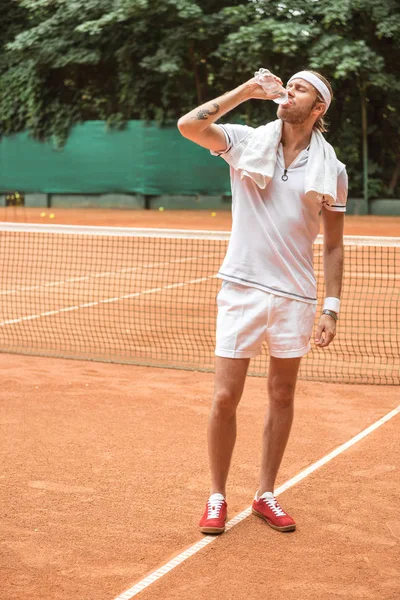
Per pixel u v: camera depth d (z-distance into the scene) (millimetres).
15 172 24156
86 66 24469
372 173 22422
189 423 5332
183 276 11695
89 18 23375
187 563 3432
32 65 23609
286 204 3605
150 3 21828
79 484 4305
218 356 3711
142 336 7961
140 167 22391
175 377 6512
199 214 21031
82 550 3549
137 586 3227
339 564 3434
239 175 3682
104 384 6285
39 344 7652
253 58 21281
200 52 23031
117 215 20797
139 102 23797
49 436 5059
